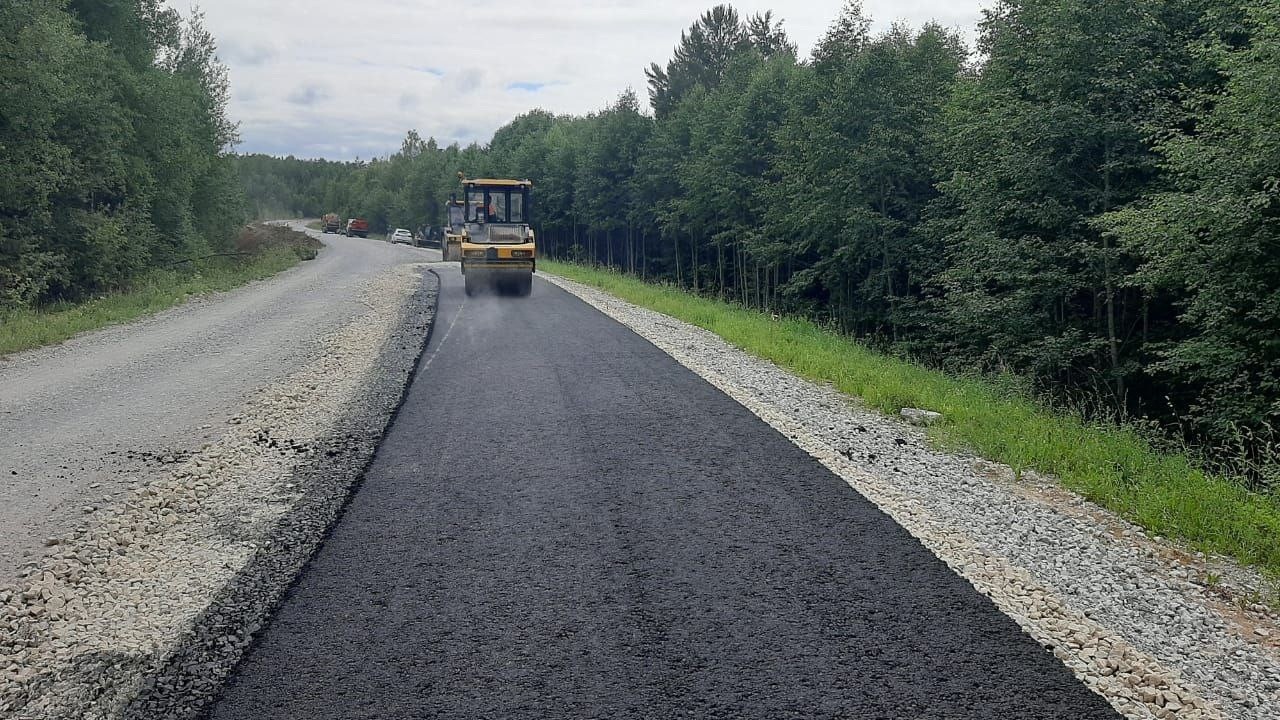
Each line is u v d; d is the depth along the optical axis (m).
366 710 4.13
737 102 43.91
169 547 6.21
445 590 5.43
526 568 5.75
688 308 22.45
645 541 6.20
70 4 32.25
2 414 10.80
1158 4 17.27
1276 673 4.64
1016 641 4.77
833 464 8.07
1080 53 17.52
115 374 13.52
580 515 6.74
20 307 21.53
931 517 6.72
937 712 4.09
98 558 6.07
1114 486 7.73
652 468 7.95
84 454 8.84
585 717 4.05
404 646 4.73
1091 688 4.31
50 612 5.23
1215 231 12.79
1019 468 8.20
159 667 4.55
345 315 20.53
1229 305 13.19
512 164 80.19
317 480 7.63
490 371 12.81
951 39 34.62
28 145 23.08
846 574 5.63
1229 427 12.80
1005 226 20.17
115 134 29.61
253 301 25.45
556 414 10.08
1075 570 5.90
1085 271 18.20
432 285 29.09
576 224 71.88
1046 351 17.98
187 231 35.59
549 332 17.20
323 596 5.36
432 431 9.30
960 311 20.50
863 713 4.08
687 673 4.45
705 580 5.55
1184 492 7.50
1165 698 4.25
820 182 30.59
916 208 29.39
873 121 29.09
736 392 11.33
